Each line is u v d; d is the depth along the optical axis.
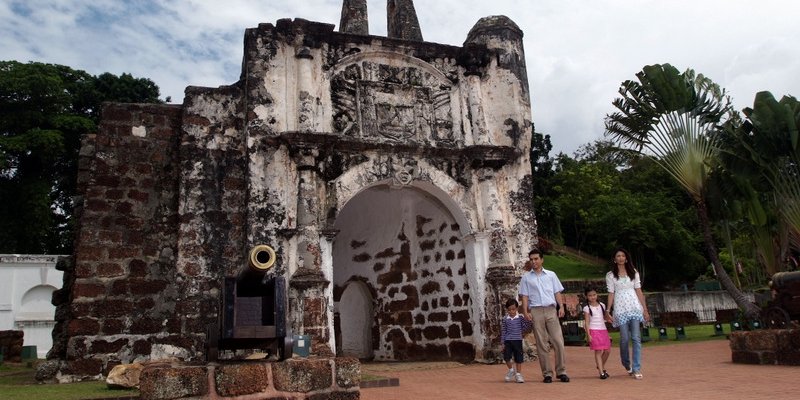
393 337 15.41
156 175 11.91
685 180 17.12
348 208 16.89
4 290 25.11
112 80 34.56
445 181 13.42
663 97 16.61
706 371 8.87
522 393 7.47
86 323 10.71
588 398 6.70
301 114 12.34
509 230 13.69
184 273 11.36
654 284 40.94
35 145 29.88
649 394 6.75
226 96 12.57
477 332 13.09
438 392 7.90
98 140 11.69
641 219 40.00
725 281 16.66
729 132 16.66
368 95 13.30
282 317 6.35
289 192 12.05
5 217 30.95
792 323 9.94
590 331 8.61
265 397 5.82
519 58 14.92
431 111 13.79
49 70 32.62
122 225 11.42
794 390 6.53
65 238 33.44
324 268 11.82
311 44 12.91
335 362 6.16
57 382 10.23
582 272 43.03
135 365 8.83
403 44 13.87
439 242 14.65
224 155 12.23
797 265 15.84
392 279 15.80
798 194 14.85
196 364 6.15
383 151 13.05
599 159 57.50
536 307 8.62
